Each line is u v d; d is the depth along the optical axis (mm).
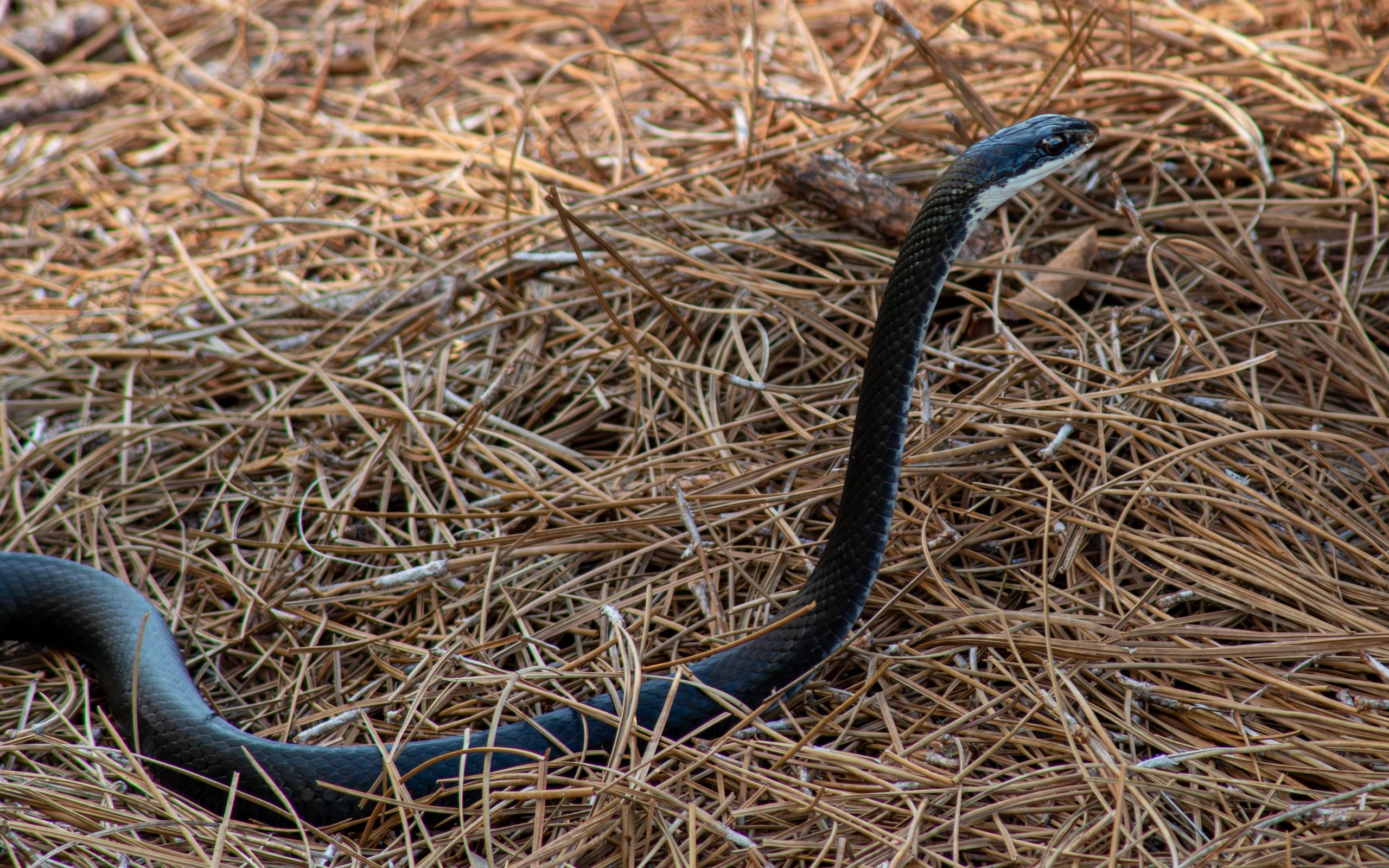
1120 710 2920
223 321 4887
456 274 4750
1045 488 3535
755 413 4023
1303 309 4059
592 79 6512
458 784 2855
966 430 3775
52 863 2629
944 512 3580
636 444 3973
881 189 4445
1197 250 4246
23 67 7328
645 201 5004
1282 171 4715
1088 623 3117
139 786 2889
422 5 7879
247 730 3244
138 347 4715
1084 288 4230
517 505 3838
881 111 5391
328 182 5875
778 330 4297
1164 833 2484
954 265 4148
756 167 5199
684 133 5781
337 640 3539
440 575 3492
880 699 3029
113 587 3547
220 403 4582
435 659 3318
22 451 4285
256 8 8016
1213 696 2896
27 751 3119
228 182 5969
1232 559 3160
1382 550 3195
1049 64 5562
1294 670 2877
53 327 4883
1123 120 4996
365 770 2902
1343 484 3383
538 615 3500
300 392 4484
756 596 3451
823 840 2662
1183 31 5672
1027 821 2680
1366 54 5496
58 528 4023
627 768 2920
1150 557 3352
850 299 4387
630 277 4535
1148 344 3957
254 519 4043
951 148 4898
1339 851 2475
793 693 2998
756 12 7285
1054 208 4535
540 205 5215
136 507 4086
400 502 4035
